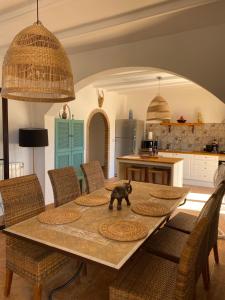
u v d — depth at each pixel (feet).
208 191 19.31
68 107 18.17
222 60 8.80
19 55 4.73
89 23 9.06
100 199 7.88
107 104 23.17
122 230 5.51
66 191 9.09
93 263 4.40
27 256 6.03
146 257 6.03
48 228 5.69
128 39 10.24
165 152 22.77
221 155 20.22
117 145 24.54
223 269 8.34
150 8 7.89
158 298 4.68
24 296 6.82
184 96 23.49
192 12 7.82
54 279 7.56
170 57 9.80
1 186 6.71
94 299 6.73
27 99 6.03
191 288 4.84
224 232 11.14
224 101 8.84
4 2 7.72
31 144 12.46
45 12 8.05
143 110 25.44
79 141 18.70
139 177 16.96
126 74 16.31
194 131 23.45
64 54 5.19
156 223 6.05
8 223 6.72
